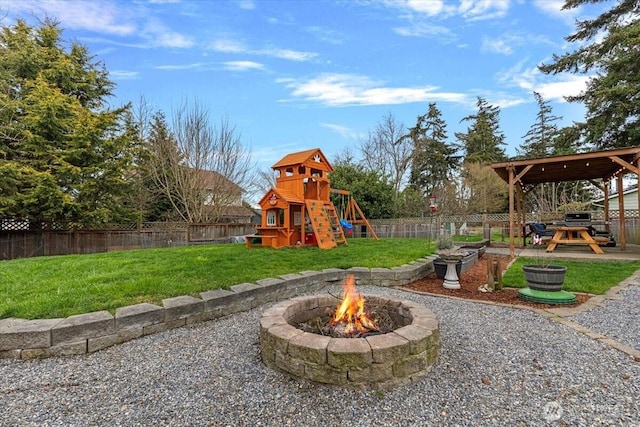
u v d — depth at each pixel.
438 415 1.97
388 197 17.30
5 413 2.00
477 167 20.95
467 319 3.78
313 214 9.77
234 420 1.93
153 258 6.61
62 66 12.89
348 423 1.91
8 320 3.01
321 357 2.29
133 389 2.29
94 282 4.38
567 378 2.37
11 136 10.96
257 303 4.39
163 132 16.00
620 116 12.30
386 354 2.28
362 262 6.41
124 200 14.80
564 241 8.68
